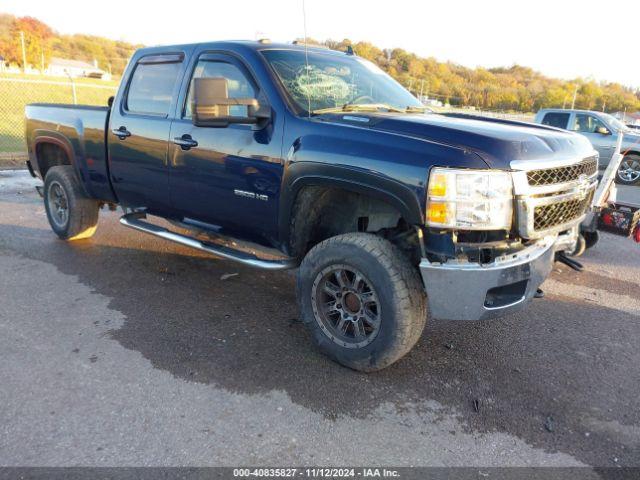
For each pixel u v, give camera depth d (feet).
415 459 8.52
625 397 10.53
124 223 16.15
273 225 12.09
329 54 14.39
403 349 10.32
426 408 9.90
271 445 8.70
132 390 10.04
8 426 8.87
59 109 18.03
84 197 18.38
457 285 9.64
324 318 11.28
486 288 9.66
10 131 59.47
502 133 10.19
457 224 9.31
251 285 15.84
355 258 10.32
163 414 9.36
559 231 10.90
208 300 14.55
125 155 15.52
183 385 10.28
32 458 8.15
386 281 10.01
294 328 13.01
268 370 10.96
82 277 15.87
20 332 12.21
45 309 13.51
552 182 10.25
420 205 9.44
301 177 11.03
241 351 11.73
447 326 13.47
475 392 10.50
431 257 9.86
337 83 13.29
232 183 12.63
